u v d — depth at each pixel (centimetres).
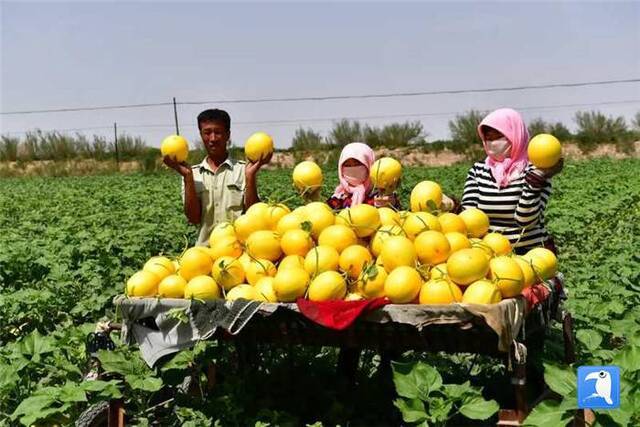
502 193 545
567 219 1412
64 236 1227
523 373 398
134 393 487
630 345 427
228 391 512
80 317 770
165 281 454
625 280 748
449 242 452
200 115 635
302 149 4447
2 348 561
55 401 443
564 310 519
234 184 634
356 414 522
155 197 2239
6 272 941
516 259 450
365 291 429
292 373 568
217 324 417
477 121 4356
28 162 4556
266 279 445
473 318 386
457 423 493
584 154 4309
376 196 571
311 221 474
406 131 4484
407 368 416
